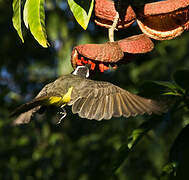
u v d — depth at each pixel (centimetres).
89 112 412
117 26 564
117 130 1161
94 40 1214
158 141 1101
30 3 492
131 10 555
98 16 558
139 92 561
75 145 1265
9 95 1412
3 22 1379
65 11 1214
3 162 1255
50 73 1441
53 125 1320
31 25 487
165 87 550
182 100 546
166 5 548
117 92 411
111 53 509
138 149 1127
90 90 428
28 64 1507
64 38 1194
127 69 1260
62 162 1275
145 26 566
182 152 504
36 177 1262
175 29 562
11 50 1446
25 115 418
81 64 525
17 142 1285
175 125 1046
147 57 1266
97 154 1135
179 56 1238
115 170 573
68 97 452
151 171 1116
